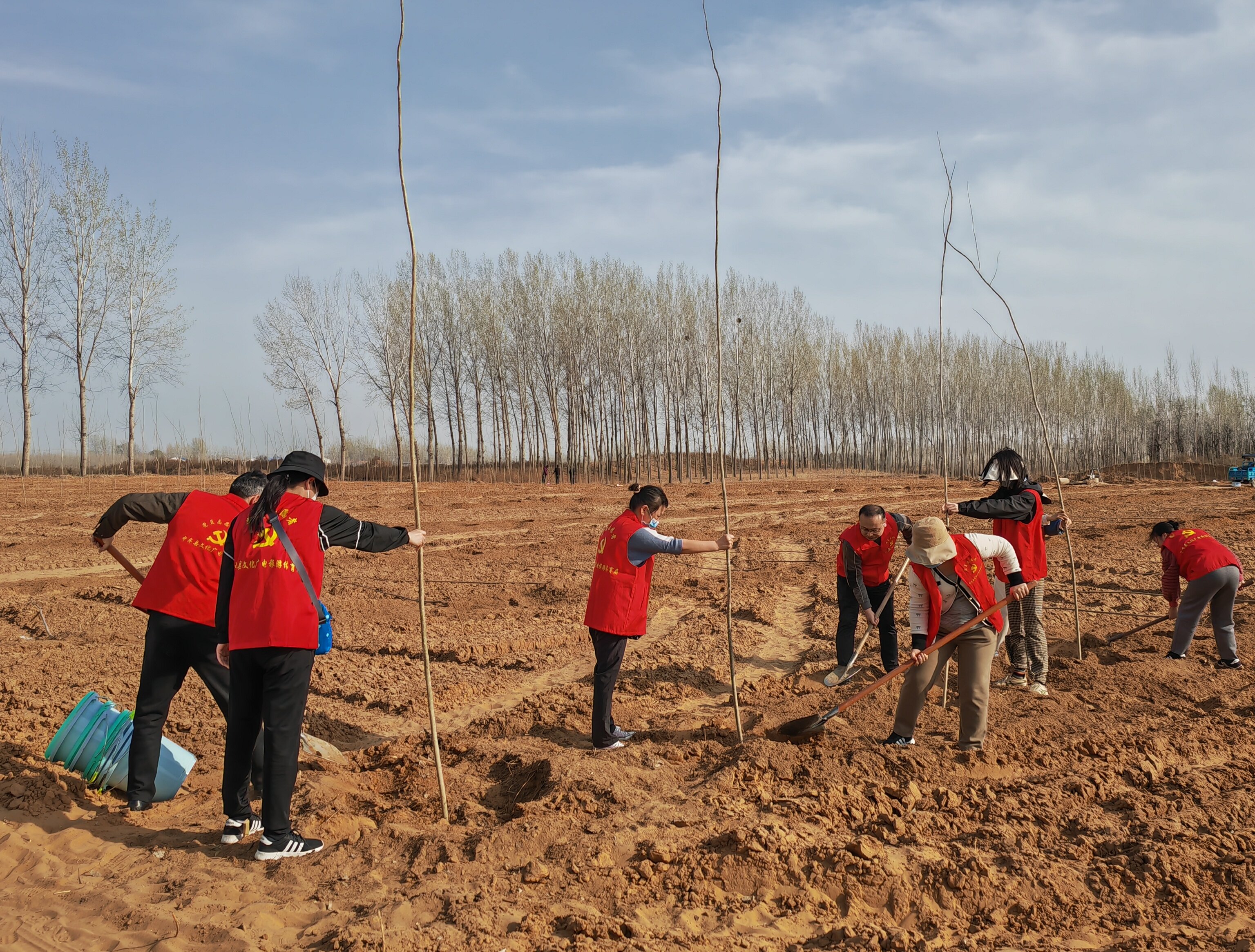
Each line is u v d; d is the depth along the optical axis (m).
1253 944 3.31
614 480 51.59
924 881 3.84
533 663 8.41
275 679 4.09
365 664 8.35
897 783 5.05
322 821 4.58
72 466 40.94
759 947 3.38
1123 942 3.41
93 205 36.38
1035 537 6.89
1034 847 4.23
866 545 7.08
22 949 3.31
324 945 3.36
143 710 4.69
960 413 64.75
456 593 12.13
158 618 4.62
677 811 4.66
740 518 22.39
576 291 50.50
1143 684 7.00
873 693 6.95
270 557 4.10
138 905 3.65
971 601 5.43
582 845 4.16
